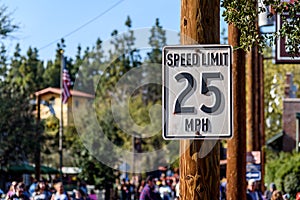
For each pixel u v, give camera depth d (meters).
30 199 27.36
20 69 94.94
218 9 8.55
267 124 63.41
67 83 44.84
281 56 18.61
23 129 46.22
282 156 42.38
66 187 44.28
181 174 8.34
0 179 47.19
